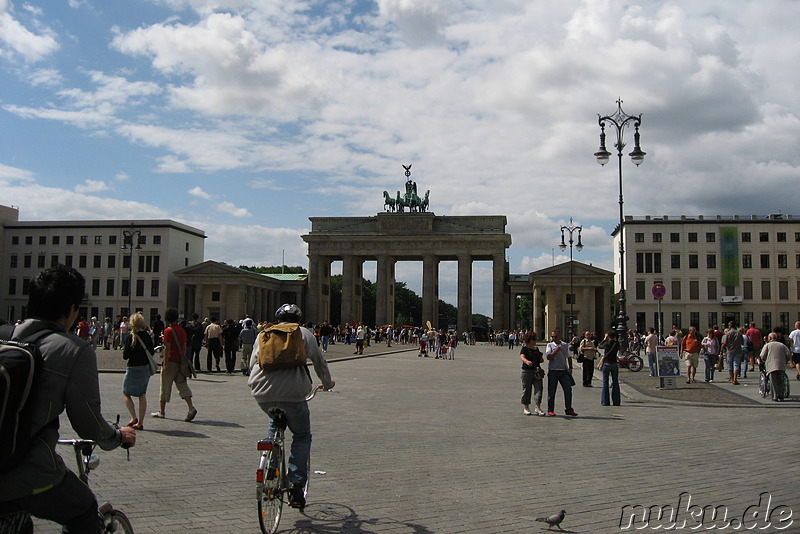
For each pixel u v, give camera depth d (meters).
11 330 5.25
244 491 10.22
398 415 19.62
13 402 4.61
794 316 107.12
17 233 123.50
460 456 13.29
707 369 33.31
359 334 58.94
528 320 168.62
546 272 112.56
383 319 123.38
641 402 24.50
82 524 5.18
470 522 8.75
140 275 120.94
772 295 107.94
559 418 19.64
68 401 5.02
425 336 65.19
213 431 15.80
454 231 124.81
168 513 8.95
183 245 126.69
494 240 121.56
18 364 4.64
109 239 122.06
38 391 4.85
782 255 108.38
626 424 18.39
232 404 21.20
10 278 122.81
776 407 22.78
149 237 121.50
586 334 31.89
